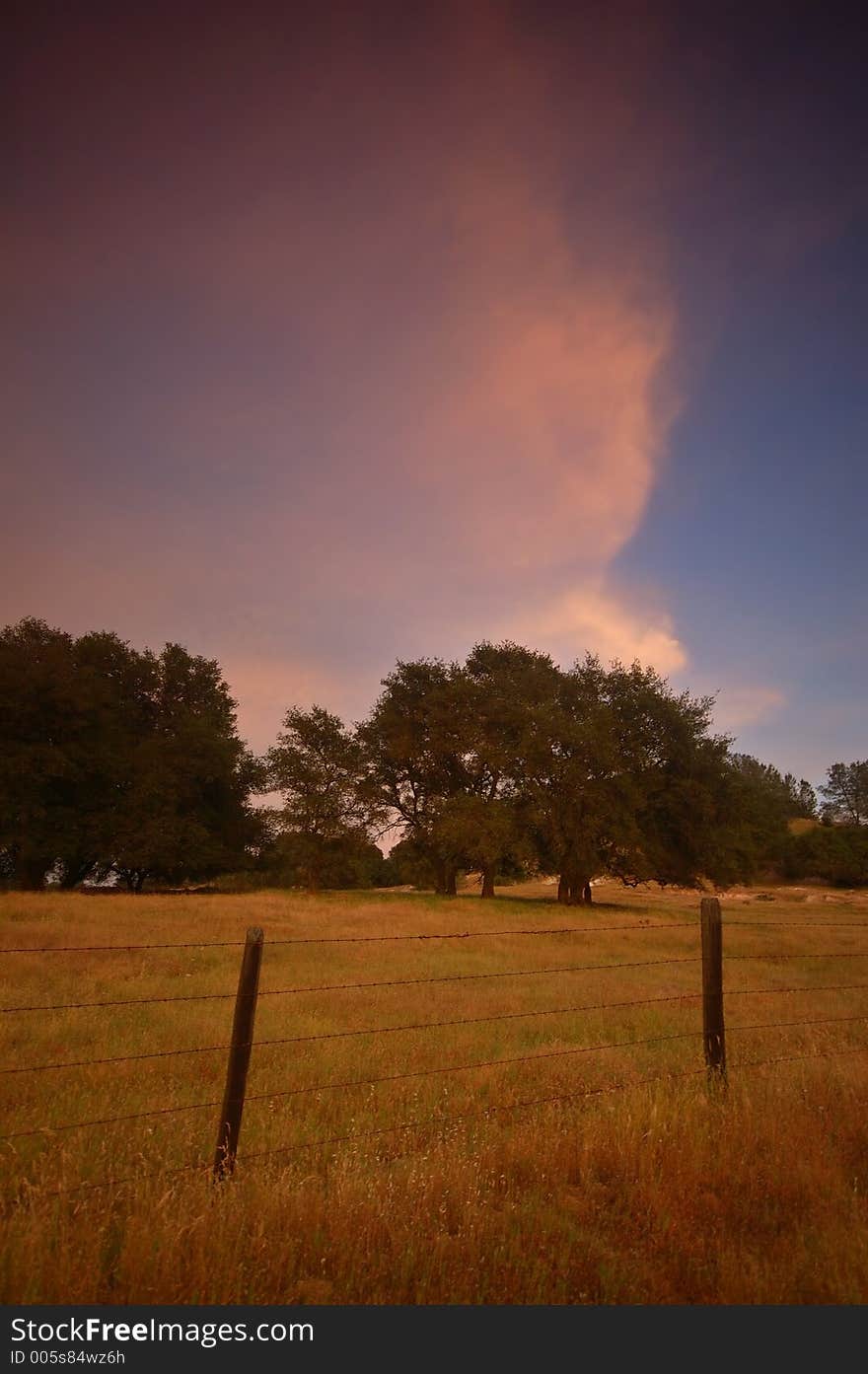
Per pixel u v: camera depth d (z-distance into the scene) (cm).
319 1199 414
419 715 4484
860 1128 552
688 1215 438
